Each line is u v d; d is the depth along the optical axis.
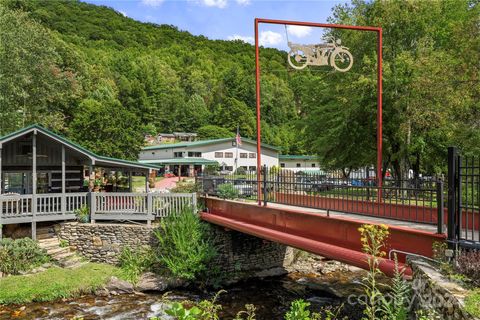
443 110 18.66
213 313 4.46
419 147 22.45
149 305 12.90
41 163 19.36
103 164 18.58
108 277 14.44
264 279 16.58
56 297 13.19
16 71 26.89
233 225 13.37
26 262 14.98
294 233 10.38
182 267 14.65
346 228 8.45
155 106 83.31
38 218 16.31
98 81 70.38
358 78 21.30
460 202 5.94
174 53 131.25
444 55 19.56
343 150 24.81
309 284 15.83
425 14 21.62
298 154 71.69
